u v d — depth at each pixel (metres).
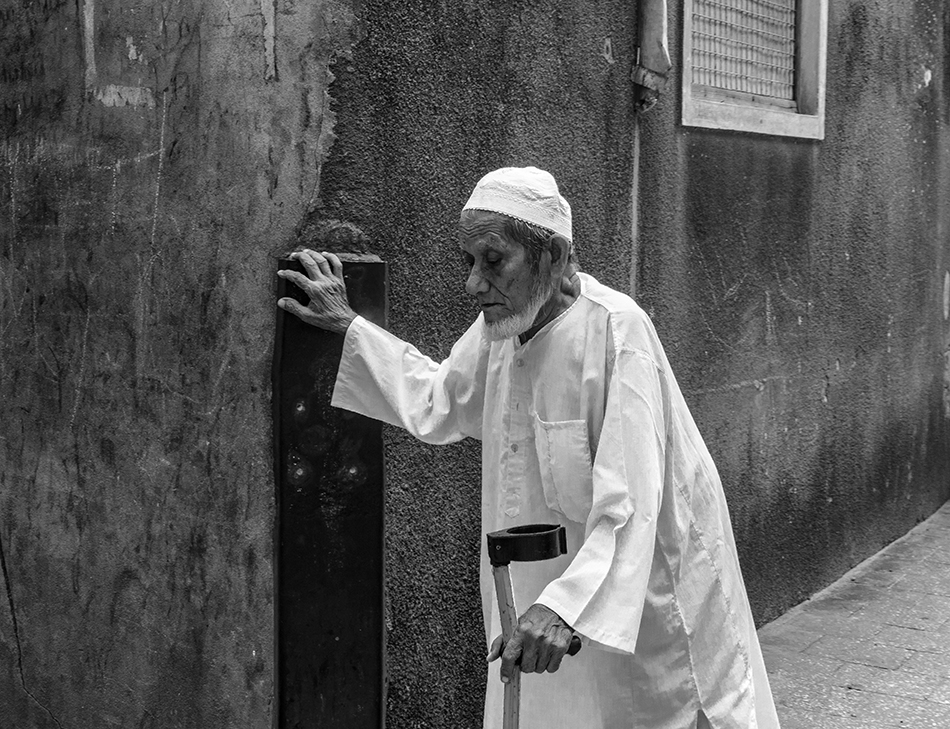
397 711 3.21
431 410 2.73
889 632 5.07
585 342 2.49
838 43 5.52
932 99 6.54
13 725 3.50
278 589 2.89
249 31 2.80
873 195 5.95
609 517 2.34
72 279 3.20
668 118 4.32
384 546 2.98
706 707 2.60
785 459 5.32
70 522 3.27
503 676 2.21
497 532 2.31
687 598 2.57
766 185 5.03
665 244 4.38
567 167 3.77
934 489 7.00
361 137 2.94
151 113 2.96
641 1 4.04
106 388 3.15
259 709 2.95
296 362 2.84
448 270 3.27
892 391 6.33
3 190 3.38
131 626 3.16
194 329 2.95
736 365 4.91
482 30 3.33
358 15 2.89
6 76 3.32
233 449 2.92
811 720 4.13
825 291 5.57
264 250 2.85
